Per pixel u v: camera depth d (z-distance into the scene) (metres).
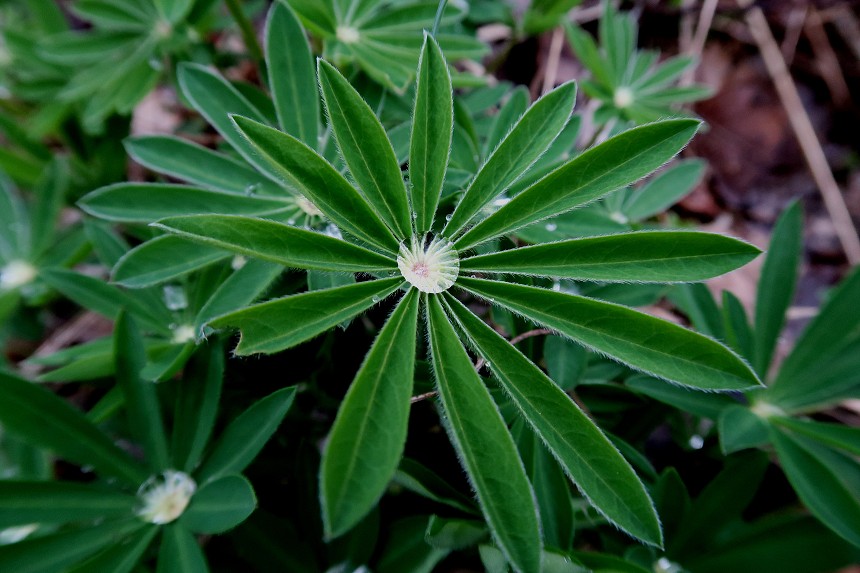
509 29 0.40
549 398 0.19
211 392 0.23
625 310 0.19
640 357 0.19
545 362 0.25
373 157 0.20
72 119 0.31
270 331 0.18
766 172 0.43
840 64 0.45
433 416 0.26
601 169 0.20
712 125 0.45
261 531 0.23
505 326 0.25
